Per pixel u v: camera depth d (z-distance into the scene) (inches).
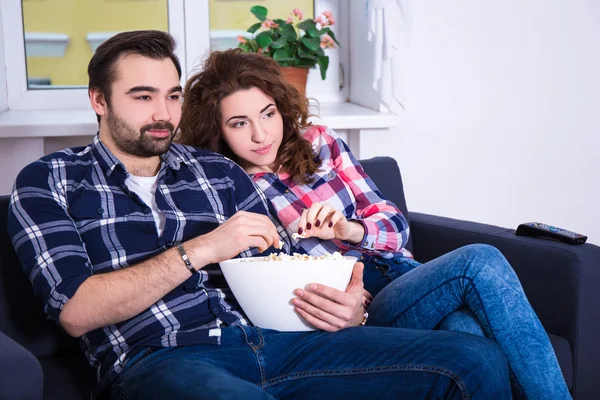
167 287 54.1
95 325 53.4
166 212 60.8
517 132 107.3
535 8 105.0
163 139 61.1
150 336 56.4
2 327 61.6
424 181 105.0
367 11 98.5
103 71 60.4
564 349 68.9
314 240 71.2
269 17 109.0
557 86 107.6
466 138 105.4
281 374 55.8
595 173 111.0
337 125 95.9
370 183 76.9
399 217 74.1
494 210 108.5
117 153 61.8
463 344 53.9
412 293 62.4
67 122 88.6
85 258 55.9
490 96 105.3
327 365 55.0
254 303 56.3
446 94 103.7
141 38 60.6
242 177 67.7
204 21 105.3
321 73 98.7
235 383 49.0
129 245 58.7
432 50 102.3
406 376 52.8
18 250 55.9
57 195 57.8
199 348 56.0
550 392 57.0
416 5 99.9
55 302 53.2
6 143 90.1
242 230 55.5
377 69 97.1
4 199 63.4
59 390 57.4
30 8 100.3
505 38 104.7
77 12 102.0
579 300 69.6
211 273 61.7
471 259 59.3
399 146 102.8
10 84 100.0
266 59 73.5
